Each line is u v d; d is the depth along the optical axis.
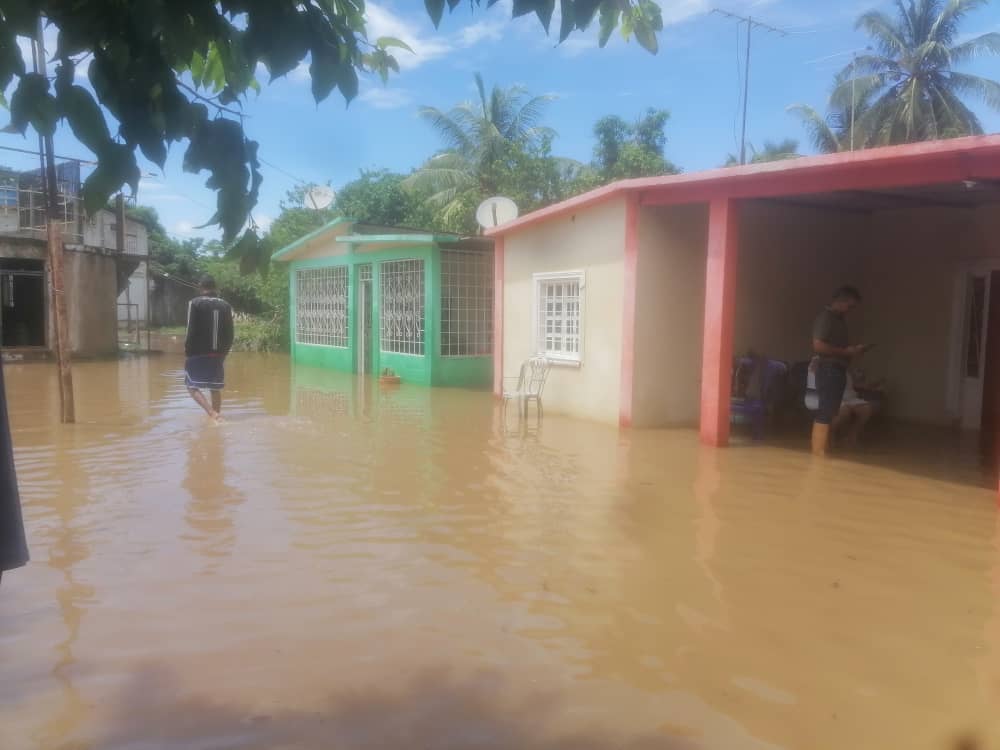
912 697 3.41
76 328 21.23
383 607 4.29
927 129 26.77
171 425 10.20
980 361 10.43
